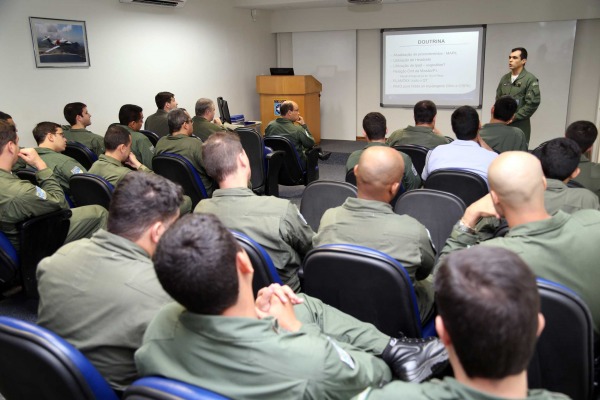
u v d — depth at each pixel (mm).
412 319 1492
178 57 7277
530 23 7215
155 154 3980
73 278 1263
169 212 1356
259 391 858
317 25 8727
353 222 1698
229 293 866
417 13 7898
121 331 1204
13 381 1134
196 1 7453
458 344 651
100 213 3047
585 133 2729
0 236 2570
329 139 9227
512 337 616
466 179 2709
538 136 7496
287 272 1914
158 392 811
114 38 6266
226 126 6031
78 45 5820
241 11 8406
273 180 4695
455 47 7840
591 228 1323
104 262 1266
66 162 3379
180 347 894
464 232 1659
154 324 951
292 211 1900
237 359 869
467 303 630
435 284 711
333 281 1525
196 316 877
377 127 3506
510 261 675
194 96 7668
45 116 5555
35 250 2676
